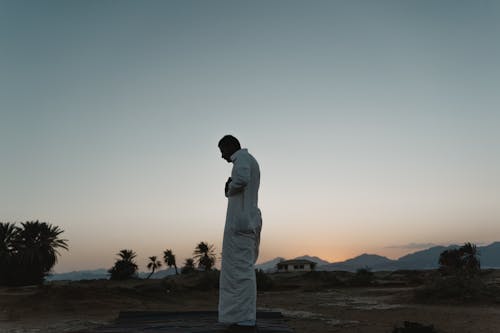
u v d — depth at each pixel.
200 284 28.86
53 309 15.10
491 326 10.27
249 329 5.07
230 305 5.13
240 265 5.17
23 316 13.74
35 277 58.97
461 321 11.24
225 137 5.70
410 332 8.23
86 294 17.36
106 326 6.62
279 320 7.77
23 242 59.38
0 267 57.84
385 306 16.41
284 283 41.38
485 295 16.38
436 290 17.27
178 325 6.43
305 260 107.44
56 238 61.62
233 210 5.32
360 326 10.82
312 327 10.70
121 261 74.31
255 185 5.45
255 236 5.37
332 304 18.03
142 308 16.41
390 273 59.22
